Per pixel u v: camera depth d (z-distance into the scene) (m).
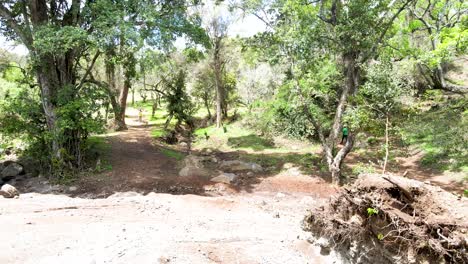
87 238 7.79
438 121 18.12
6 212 9.84
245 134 25.00
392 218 5.22
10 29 16.72
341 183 14.71
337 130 15.55
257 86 29.05
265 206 12.02
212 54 27.56
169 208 10.83
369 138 19.42
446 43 14.38
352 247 6.18
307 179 15.61
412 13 20.70
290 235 8.45
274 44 16.11
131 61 16.64
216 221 9.65
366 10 13.84
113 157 18.02
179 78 28.30
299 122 18.28
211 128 27.97
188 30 16.14
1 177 15.26
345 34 14.29
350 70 15.09
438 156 16.11
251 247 7.62
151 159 18.39
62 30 13.40
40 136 15.66
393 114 13.38
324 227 6.94
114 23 13.89
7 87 16.98
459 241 4.58
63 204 10.92
